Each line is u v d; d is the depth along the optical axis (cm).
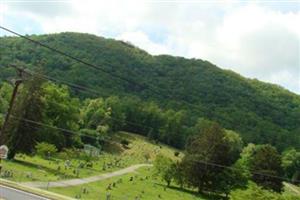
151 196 9806
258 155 13625
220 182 12538
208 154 12775
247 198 9350
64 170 9850
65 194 6644
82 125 19662
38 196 5019
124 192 9231
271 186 13062
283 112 17012
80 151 14338
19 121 9400
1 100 14488
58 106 12631
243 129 16075
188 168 12519
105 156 16100
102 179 10225
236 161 14888
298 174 17038
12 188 5134
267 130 16038
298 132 16650
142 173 13612
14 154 9412
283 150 16762
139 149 19788
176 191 11775
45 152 11000
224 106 16200
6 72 17625
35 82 9700
